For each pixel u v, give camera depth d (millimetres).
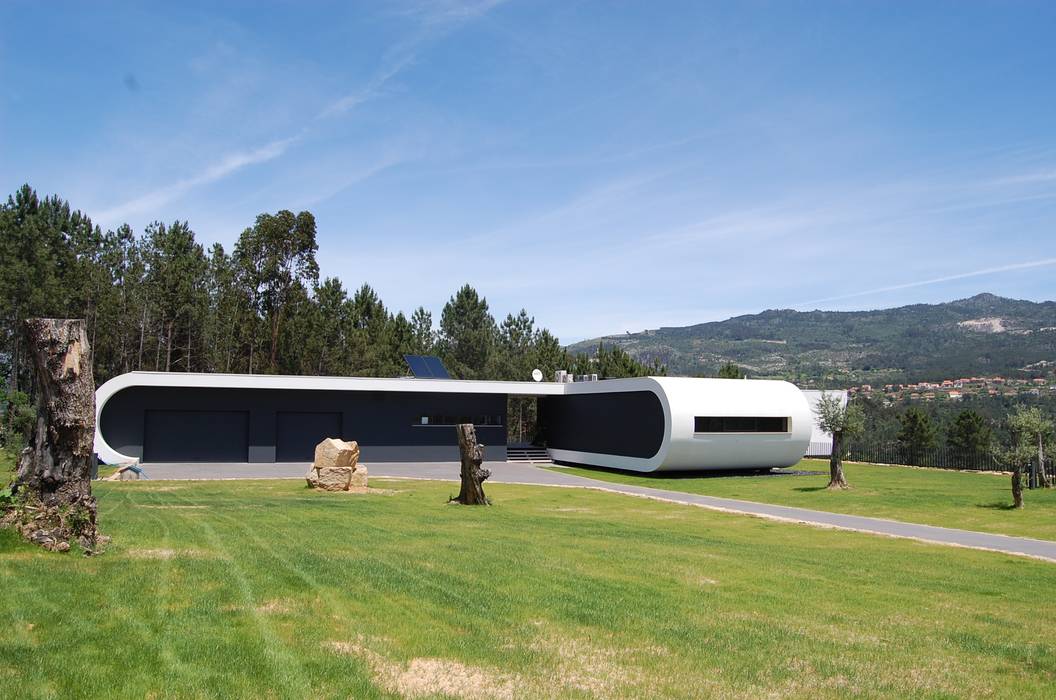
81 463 9016
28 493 8875
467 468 19688
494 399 39812
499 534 13422
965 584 11078
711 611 8062
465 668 5738
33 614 6137
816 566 11836
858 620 8203
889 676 6250
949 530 17875
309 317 50094
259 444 35344
